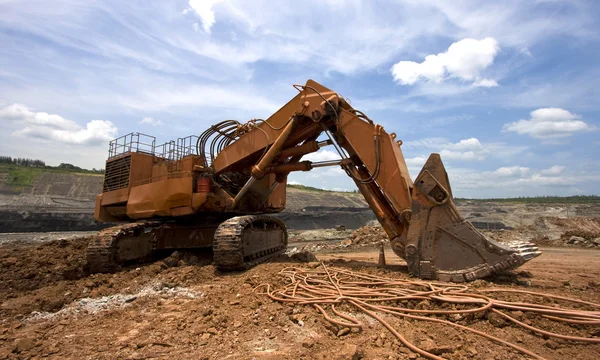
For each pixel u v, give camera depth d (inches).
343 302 211.3
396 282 243.1
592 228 1011.3
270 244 443.8
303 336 167.8
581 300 194.4
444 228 260.5
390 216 310.2
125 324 203.0
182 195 410.3
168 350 158.7
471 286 229.8
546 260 479.8
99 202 514.9
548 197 3253.0
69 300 273.9
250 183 378.9
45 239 1122.0
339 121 325.4
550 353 143.9
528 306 181.5
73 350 163.3
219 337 171.8
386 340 158.7
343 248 776.3
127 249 390.0
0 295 308.7
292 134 365.7
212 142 438.3
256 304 219.3
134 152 484.4
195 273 335.3
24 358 156.5
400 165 299.7
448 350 144.9
